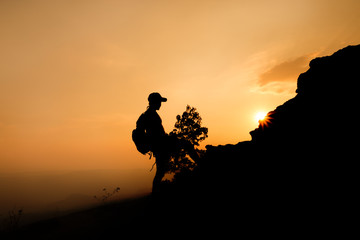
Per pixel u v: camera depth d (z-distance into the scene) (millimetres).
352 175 2197
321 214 2053
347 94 3109
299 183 2645
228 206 3072
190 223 3053
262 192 2963
